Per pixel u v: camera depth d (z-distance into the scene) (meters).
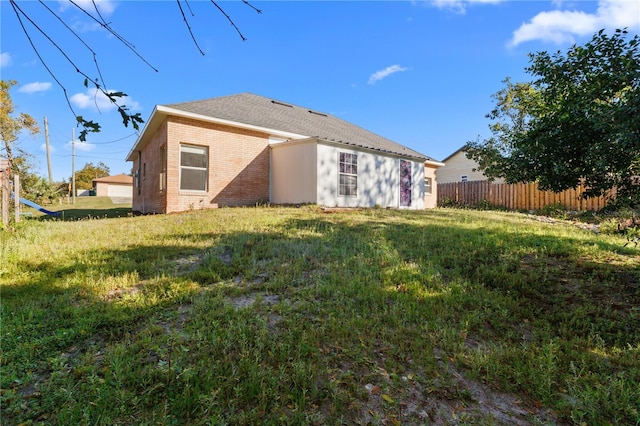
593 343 3.37
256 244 6.08
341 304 3.80
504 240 6.66
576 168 4.10
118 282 4.27
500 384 2.71
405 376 2.71
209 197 11.68
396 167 15.13
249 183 12.71
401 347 3.07
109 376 2.38
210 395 2.25
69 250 5.62
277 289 4.17
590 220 11.48
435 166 20.33
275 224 7.89
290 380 2.50
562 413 2.42
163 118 11.19
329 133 16.20
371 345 3.04
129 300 3.79
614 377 2.82
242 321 3.25
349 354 2.89
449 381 2.66
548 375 2.75
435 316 3.70
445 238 6.89
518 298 4.33
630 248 6.07
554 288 4.55
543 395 2.58
